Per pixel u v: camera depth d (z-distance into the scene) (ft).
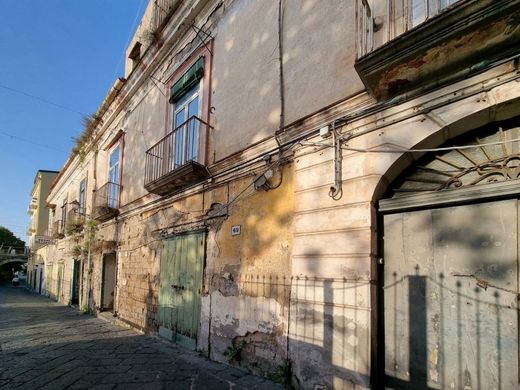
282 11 17.54
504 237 9.57
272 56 17.81
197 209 22.58
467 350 9.88
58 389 14.76
